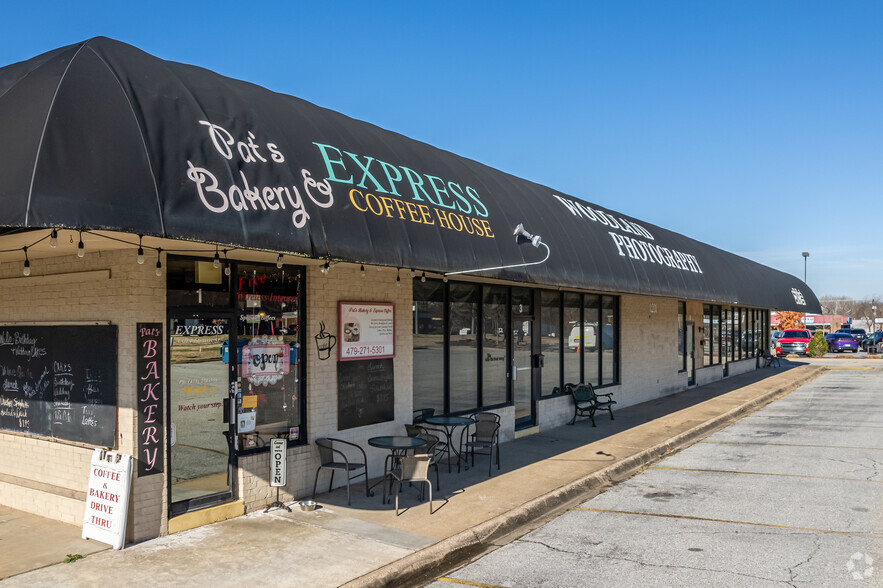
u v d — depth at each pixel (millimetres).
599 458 11391
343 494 8828
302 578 6062
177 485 7398
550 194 13266
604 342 17281
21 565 6270
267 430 8328
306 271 8797
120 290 6957
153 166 5559
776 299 27391
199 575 6094
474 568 6695
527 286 13930
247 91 7289
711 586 6137
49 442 7711
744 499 9211
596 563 6785
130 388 6871
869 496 9320
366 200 7570
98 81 5719
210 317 7699
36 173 5023
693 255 19047
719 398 20031
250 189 6254
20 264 8203
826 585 6125
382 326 9844
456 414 11641
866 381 27672
